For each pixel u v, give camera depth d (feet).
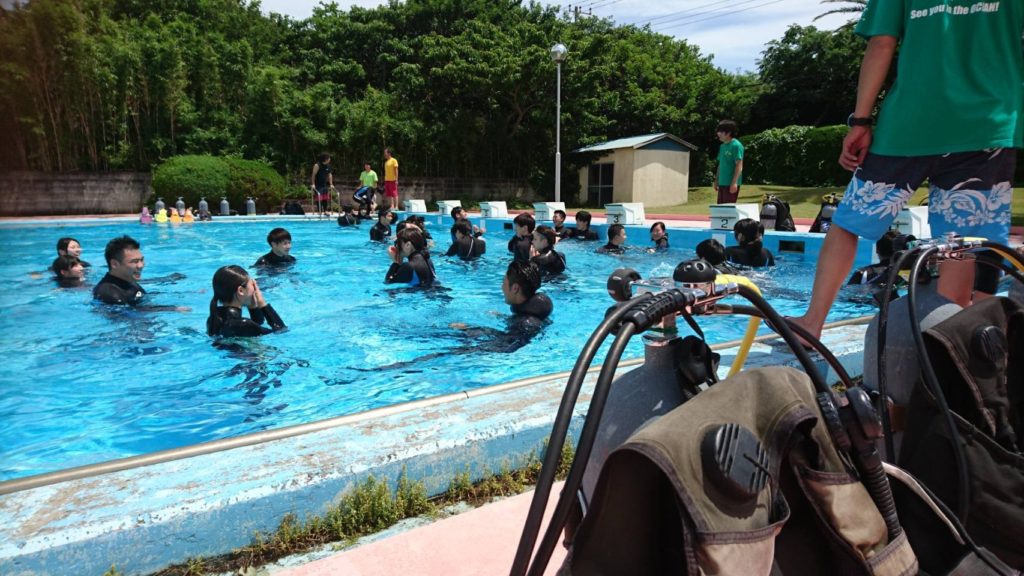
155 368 13.82
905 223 25.18
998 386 4.69
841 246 8.79
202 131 74.38
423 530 6.51
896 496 4.45
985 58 7.77
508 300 17.95
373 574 5.76
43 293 21.65
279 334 16.81
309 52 93.81
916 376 5.37
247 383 12.91
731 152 36.50
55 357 14.46
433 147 86.89
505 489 7.54
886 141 8.34
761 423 3.09
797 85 108.37
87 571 5.50
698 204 79.77
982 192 8.17
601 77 91.40
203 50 76.84
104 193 68.13
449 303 21.17
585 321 18.89
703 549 2.68
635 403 3.77
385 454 7.02
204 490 6.19
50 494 6.10
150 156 72.64
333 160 81.61
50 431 10.44
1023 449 4.95
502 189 93.30
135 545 5.67
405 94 89.10
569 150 91.04
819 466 3.28
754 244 27.30
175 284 24.98
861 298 20.86
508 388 9.22
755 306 3.79
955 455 4.34
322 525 6.54
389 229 42.01
